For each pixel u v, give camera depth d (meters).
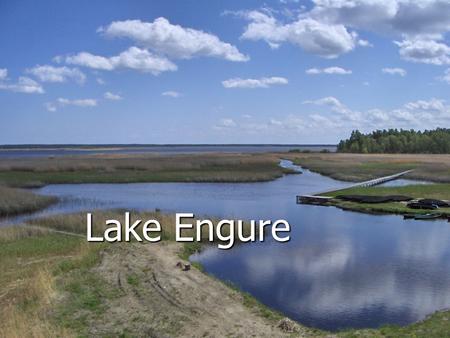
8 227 23.12
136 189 46.72
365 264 18.30
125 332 11.38
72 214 26.33
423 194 38.78
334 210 33.09
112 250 19.03
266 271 17.36
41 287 13.94
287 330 11.66
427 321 12.14
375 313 13.20
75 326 11.66
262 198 39.78
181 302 13.38
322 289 15.34
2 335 10.70
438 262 18.64
